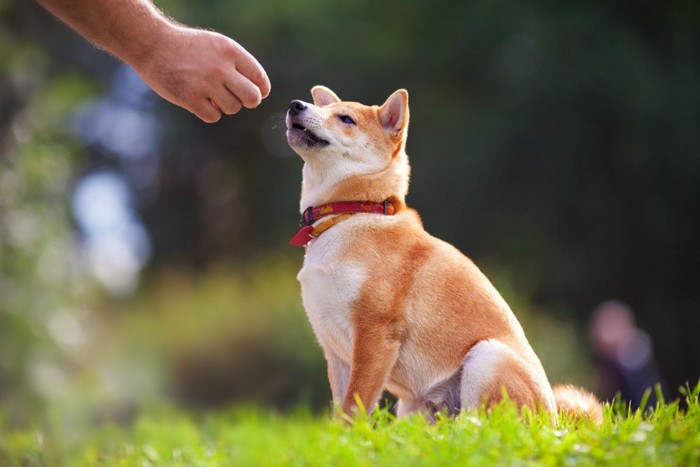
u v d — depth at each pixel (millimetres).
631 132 20875
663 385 14430
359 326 5367
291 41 24188
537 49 21594
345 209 5707
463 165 21672
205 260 30016
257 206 28141
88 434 8445
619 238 21906
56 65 24641
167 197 30938
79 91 20719
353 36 23438
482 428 4441
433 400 5473
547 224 21812
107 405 14891
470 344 5387
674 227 21438
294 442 5016
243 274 21094
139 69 5102
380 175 5859
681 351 21797
